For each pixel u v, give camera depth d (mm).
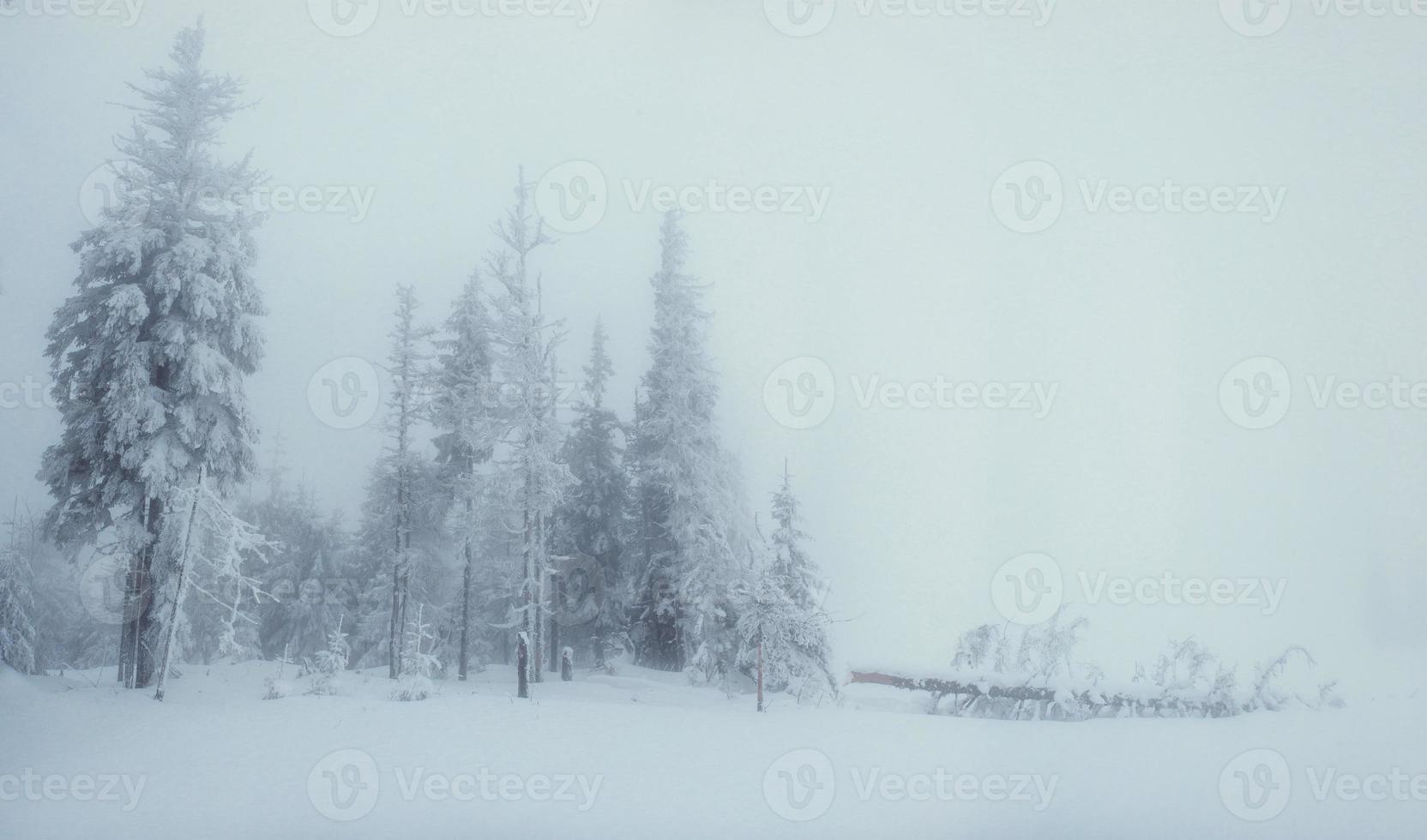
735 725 13734
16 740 11898
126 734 12484
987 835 8117
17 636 17141
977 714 15281
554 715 14531
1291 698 14336
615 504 30594
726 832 8461
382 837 8258
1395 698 14531
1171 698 14234
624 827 8594
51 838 8180
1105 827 8320
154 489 16781
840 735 12836
